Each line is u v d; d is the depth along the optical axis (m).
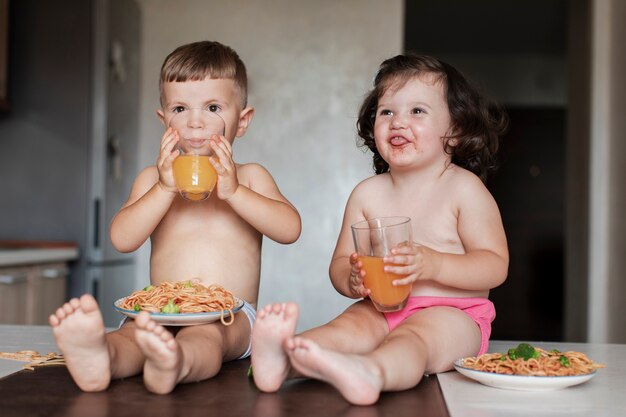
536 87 7.81
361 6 4.05
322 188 4.03
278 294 4.03
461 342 1.22
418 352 1.09
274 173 4.05
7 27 3.43
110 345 1.06
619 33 3.74
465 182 1.39
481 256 1.30
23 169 3.50
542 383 1.03
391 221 1.25
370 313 1.29
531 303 7.63
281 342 1.00
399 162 1.38
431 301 1.30
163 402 0.97
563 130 7.77
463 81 1.46
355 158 4.04
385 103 1.41
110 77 3.54
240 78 1.53
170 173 1.33
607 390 1.07
